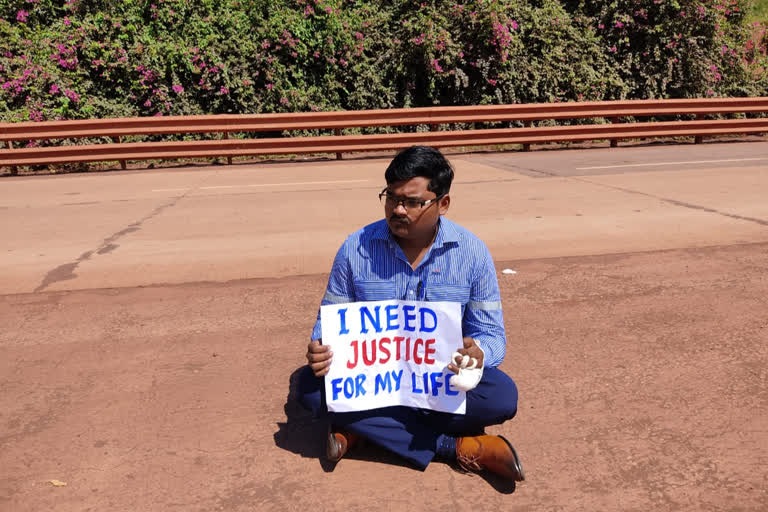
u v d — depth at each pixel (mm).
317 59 14602
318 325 2521
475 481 2496
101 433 2887
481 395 2480
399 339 2443
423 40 14391
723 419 2918
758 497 2354
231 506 2355
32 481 2527
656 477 2490
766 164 10898
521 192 8797
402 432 2545
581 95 15828
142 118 11805
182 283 5082
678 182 9328
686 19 15945
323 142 12516
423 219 2250
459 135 13039
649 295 4641
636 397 3148
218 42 14047
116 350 3816
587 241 6180
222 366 3580
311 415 3033
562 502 2348
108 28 13688
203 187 9781
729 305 4406
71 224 7305
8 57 13492
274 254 5891
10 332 4121
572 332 3996
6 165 11539
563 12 16094
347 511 2316
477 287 2486
